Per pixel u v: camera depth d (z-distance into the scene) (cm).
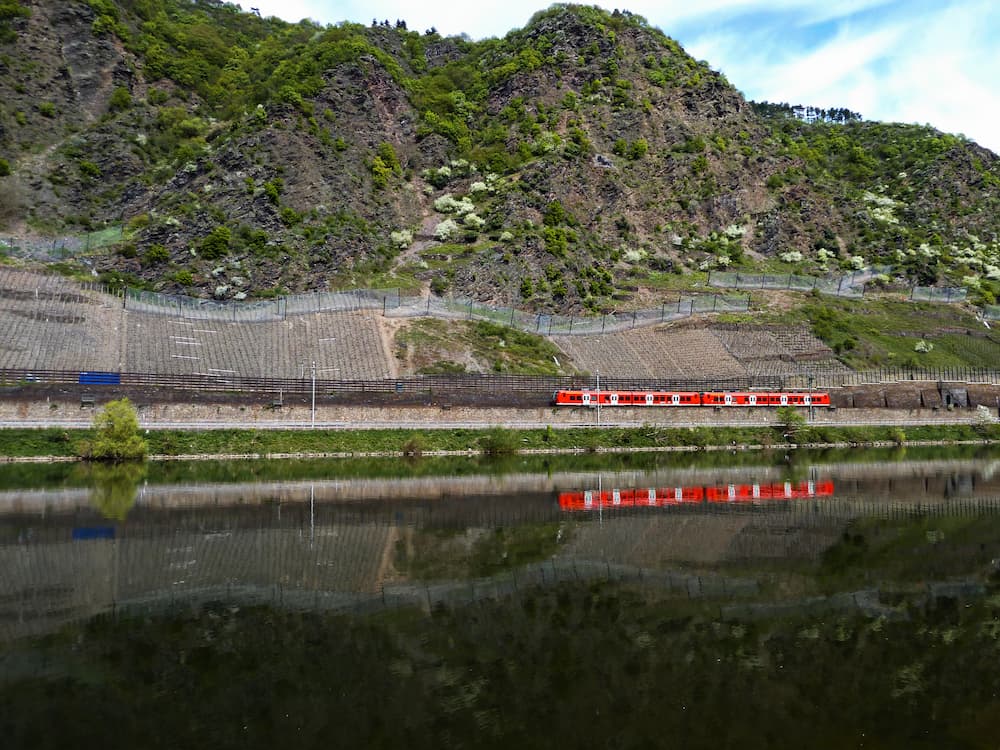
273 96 14988
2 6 14962
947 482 6456
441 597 3031
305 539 3994
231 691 2166
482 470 7031
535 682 2255
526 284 12862
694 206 17175
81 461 6781
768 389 11012
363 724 1988
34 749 1819
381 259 13025
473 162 16275
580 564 3553
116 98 14888
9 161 12975
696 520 4622
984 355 12962
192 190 12781
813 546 3944
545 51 19688
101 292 10088
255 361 9231
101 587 3089
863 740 1905
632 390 10262
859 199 19325
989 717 2041
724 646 2545
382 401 8562
